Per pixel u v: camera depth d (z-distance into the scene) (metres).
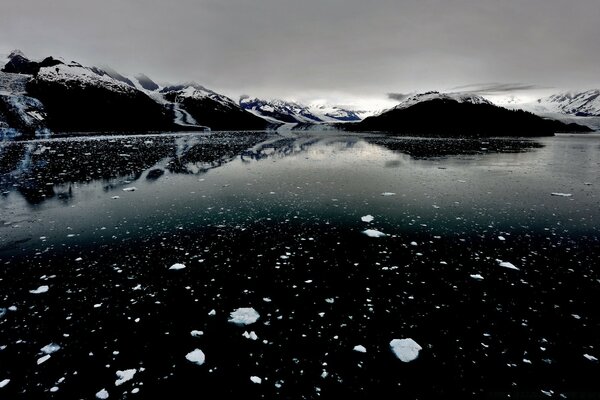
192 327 6.17
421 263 8.66
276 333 5.99
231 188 17.66
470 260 8.80
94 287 7.59
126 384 4.86
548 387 4.73
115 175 21.14
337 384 4.84
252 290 7.43
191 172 22.75
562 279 7.78
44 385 4.86
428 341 5.71
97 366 5.22
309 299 7.06
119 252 9.49
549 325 6.09
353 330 6.04
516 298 7.00
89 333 6.00
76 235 10.81
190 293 7.33
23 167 23.61
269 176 21.31
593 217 12.37
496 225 11.55
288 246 9.84
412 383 4.83
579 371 5.01
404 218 12.37
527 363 5.18
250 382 4.88
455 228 11.27
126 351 5.55
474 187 17.70
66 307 6.81
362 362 5.25
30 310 6.71
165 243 10.14
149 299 7.10
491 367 5.11
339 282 7.73
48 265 8.70
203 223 11.93
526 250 9.43
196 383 4.87
